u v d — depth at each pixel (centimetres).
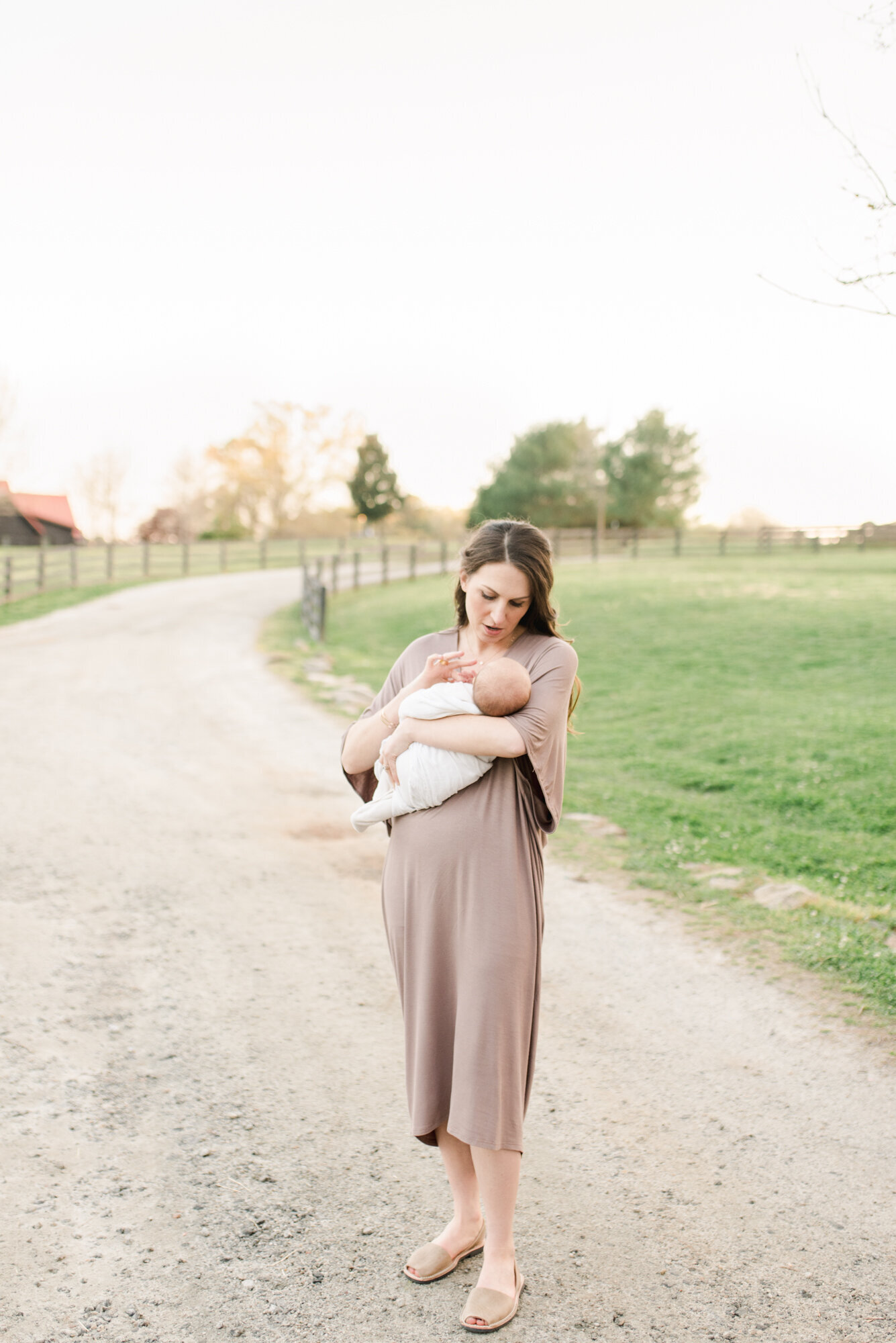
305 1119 303
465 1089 214
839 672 1245
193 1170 273
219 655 1559
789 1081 334
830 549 3594
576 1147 291
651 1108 315
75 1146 283
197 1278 229
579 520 6003
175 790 755
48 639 1725
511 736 209
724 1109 315
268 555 3934
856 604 1766
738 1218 257
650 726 1048
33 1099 309
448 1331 213
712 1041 363
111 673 1362
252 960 436
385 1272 233
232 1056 344
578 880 559
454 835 215
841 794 741
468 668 224
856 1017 382
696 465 6106
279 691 1245
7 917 473
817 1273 235
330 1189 266
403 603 2245
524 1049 221
